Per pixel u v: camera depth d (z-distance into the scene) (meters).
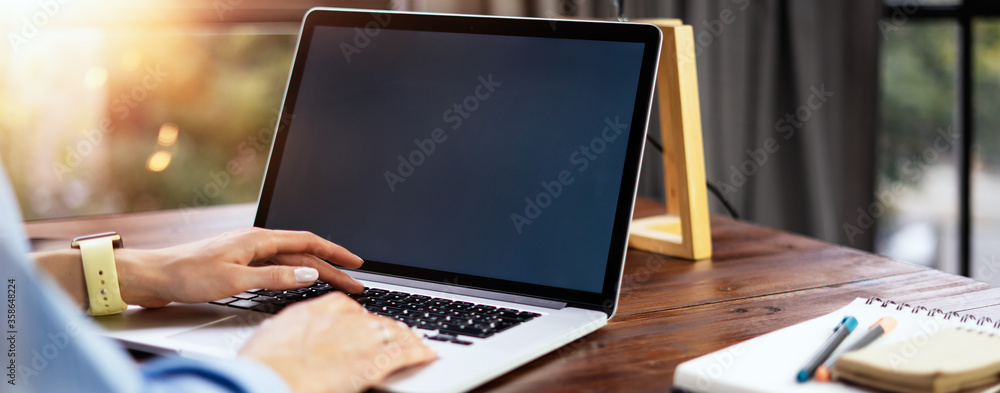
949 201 2.23
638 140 0.74
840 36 1.93
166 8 1.63
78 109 2.28
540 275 0.75
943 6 2.14
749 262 0.95
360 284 0.75
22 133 2.21
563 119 0.78
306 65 0.90
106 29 1.61
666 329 0.70
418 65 0.85
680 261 0.96
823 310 0.75
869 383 0.51
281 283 0.69
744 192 1.94
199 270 0.68
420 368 0.55
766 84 1.90
